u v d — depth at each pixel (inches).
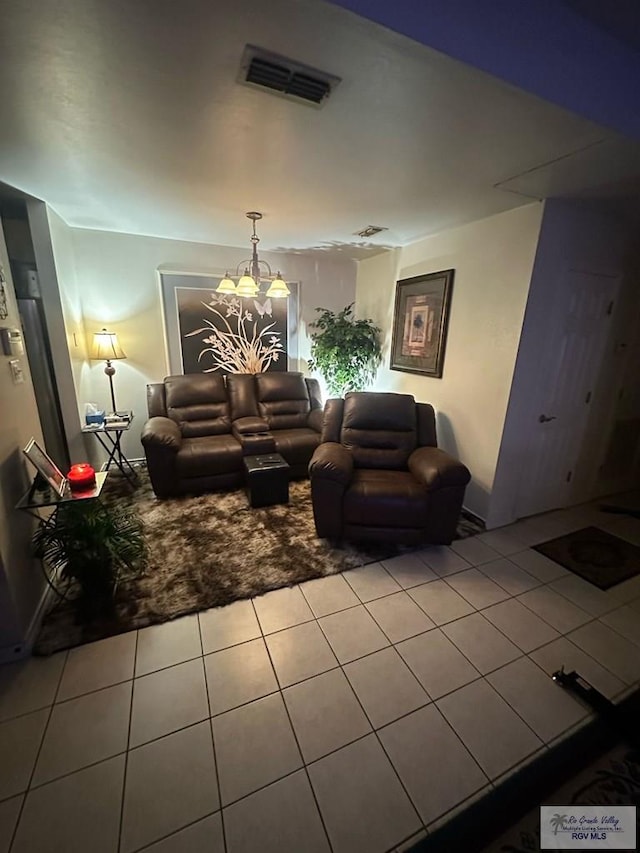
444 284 121.6
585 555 97.9
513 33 45.1
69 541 68.8
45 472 73.2
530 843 42.7
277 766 49.4
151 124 61.4
